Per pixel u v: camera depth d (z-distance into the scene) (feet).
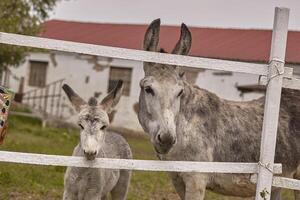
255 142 21.13
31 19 60.85
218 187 20.98
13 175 34.94
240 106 21.88
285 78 18.90
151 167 18.48
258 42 95.30
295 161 21.91
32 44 17.52
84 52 17.85
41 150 49.52
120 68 91.71
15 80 99.09
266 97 18.86
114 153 23.56
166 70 19.31
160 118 18.65
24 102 95.45
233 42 95.96
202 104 20.77
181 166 18.61
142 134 88.94
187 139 20.20
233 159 20.86
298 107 22.29
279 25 18.74
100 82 93.09
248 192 21.06
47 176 36.86
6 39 17.37
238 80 83.10
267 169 18.86
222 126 20.88
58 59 95.81
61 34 107.34
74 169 20.89
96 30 109.09
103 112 19.56
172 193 36.65
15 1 59.31
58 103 93.04
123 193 25.07
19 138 59.77
